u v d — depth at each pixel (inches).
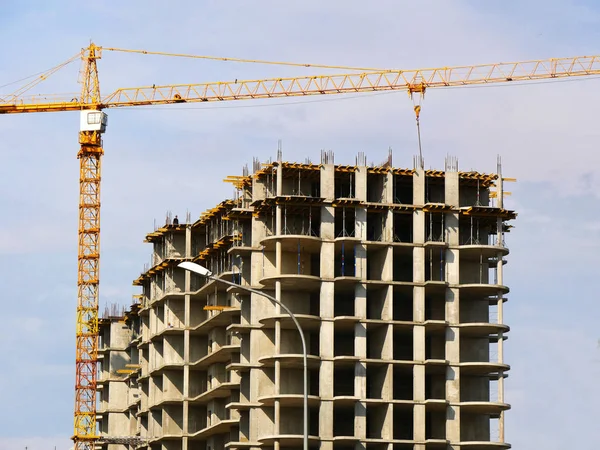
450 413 7150.6
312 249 7175.2
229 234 7775.6
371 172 7288.4
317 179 7327.8
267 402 7057.1
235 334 7445.9
